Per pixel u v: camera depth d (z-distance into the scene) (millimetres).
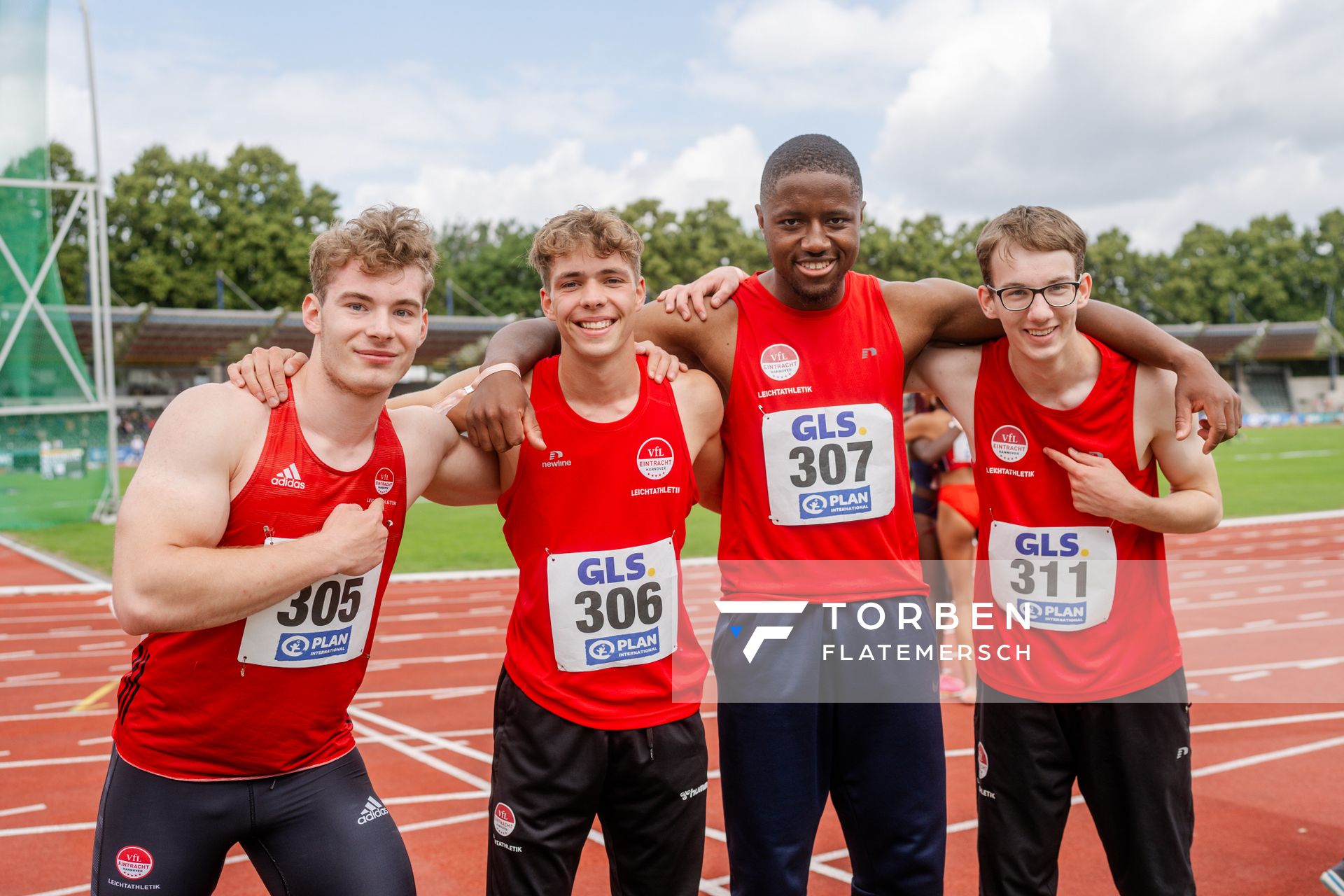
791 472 2811
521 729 2656
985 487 2967
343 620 2412
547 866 2621
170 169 47062
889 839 2791
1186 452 2889
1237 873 3635
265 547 2197
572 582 2641
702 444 2857
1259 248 72062
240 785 2389
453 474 2691
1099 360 2834
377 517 2336
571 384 2666
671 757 2656
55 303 16969
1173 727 2783
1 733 5742
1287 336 61812
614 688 2629
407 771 4996
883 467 2822
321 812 2434
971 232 61562
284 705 2367
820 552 2797
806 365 2848
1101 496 2705
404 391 47188
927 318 2955
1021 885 2816
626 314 2564
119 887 2328
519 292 58688
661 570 2695
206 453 2217
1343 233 73188
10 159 16188
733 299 2973
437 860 3928
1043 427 2842
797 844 2760
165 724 2336
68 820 4395
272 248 46969
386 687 6703
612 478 2660
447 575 11539
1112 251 70938
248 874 3895
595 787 2625
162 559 2107
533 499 2682
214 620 2150
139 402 40688
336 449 2373
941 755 2832
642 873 2719
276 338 38188
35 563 12812
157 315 35344
